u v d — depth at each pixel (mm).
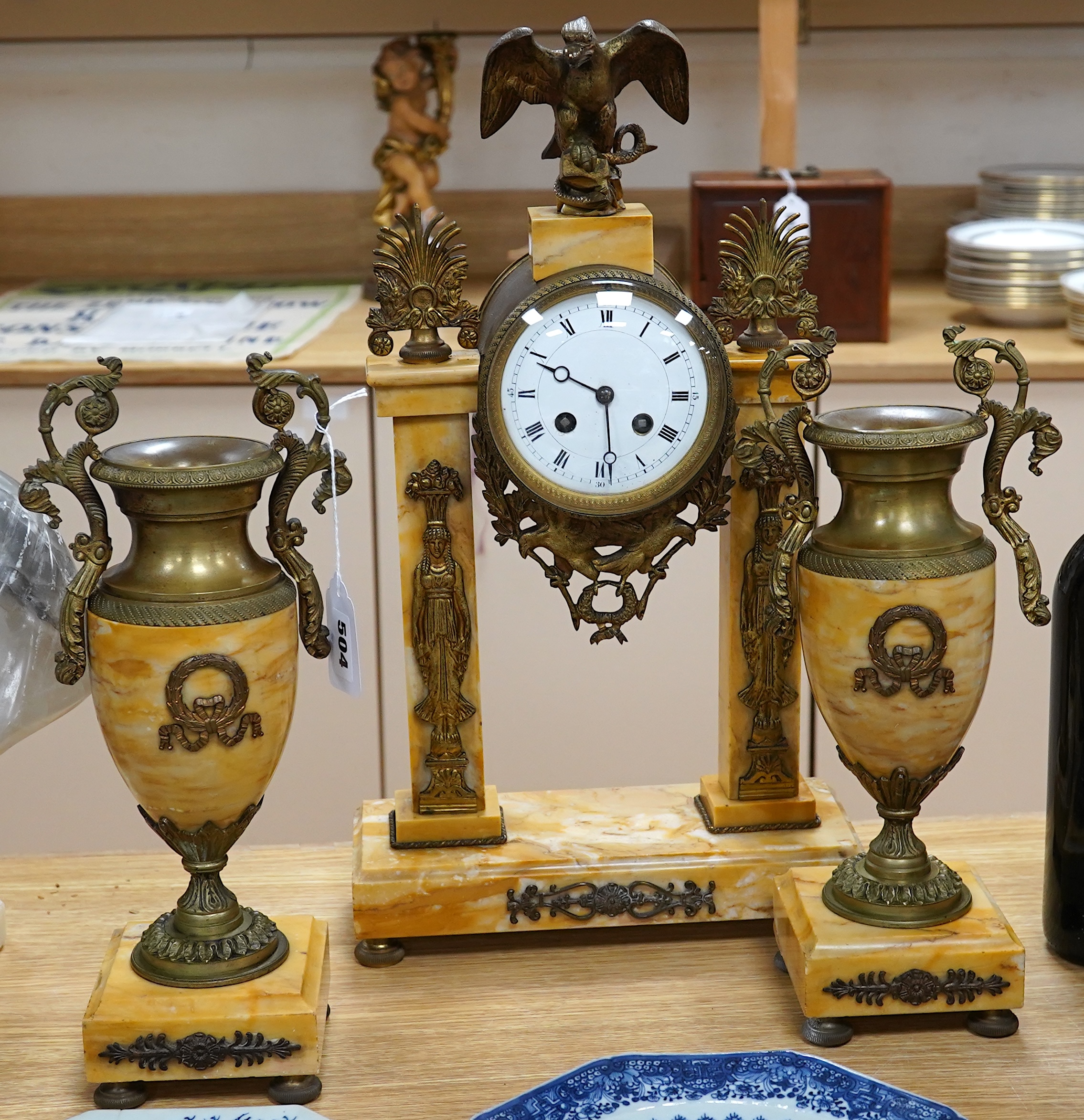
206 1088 893
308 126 2463
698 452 986
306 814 2074
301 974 907
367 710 2029
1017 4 2320
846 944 913
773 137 2033
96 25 2355
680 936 1046
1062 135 2443
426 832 1051
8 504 960
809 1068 832
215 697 857
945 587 877
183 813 893
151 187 2496
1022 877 1104
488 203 2438
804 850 1042
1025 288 2021
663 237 2260
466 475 1010
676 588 2008
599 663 2033
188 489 833
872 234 1956
